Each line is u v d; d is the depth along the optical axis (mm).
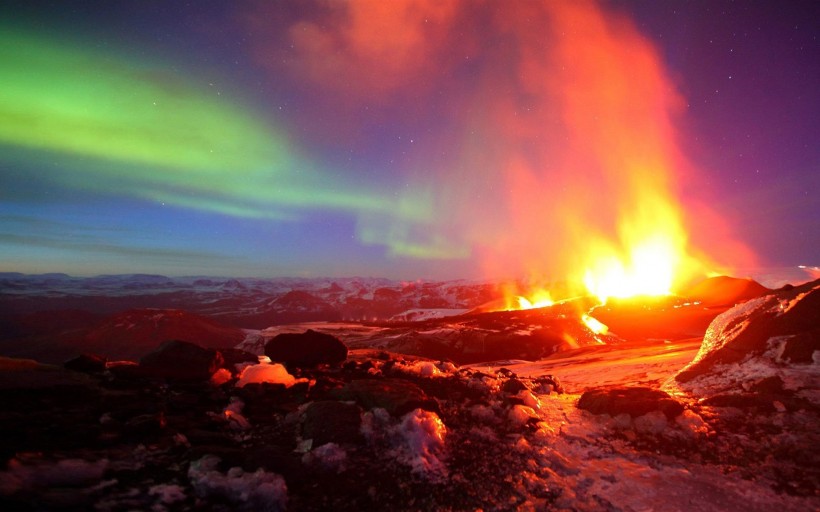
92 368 6086
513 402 5969
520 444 4652
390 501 3439
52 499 2910
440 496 3535
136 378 5906
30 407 4477
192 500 3223
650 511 3330
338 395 5516
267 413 5211
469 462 4219
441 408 5785
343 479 3752
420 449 4273
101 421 4309
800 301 7176
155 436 4184
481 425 5266
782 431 4836
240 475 3508
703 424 5074
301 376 6891
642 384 7926
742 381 6371
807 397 5539
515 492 3623
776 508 3379
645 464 4215
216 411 5109
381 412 4844
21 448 3516
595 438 4922
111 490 3197
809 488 3678
